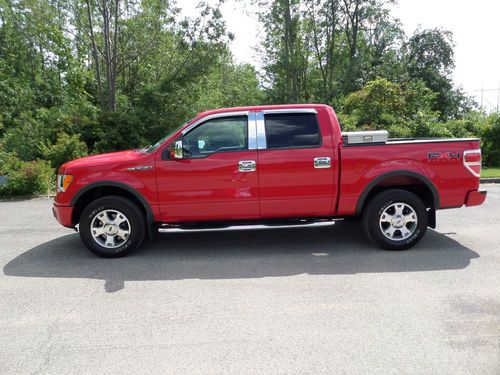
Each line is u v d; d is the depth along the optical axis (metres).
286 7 26.48
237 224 5.48
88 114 21.38
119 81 24.97
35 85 22.91
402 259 5.12
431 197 5.53
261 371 2.77
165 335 3.30
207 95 28.83
